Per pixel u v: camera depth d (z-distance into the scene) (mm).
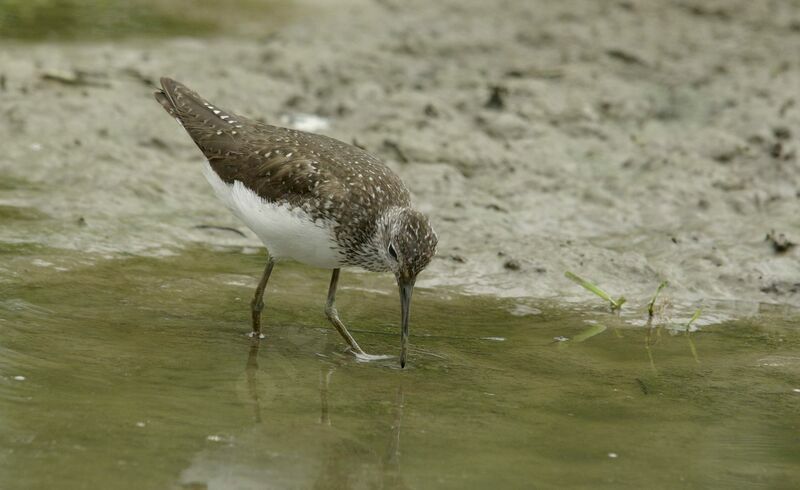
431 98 19641
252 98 19359
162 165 16578
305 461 8641
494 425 9570
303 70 21172
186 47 22562
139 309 12039
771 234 14891
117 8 25641
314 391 10164
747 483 8609
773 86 21094
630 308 13273
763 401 10445
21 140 16703
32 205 14703
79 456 8391
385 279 13867
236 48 22625
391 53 22922
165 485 8055
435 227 15070
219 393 9906
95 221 14469
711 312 13219
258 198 11344
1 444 8477
